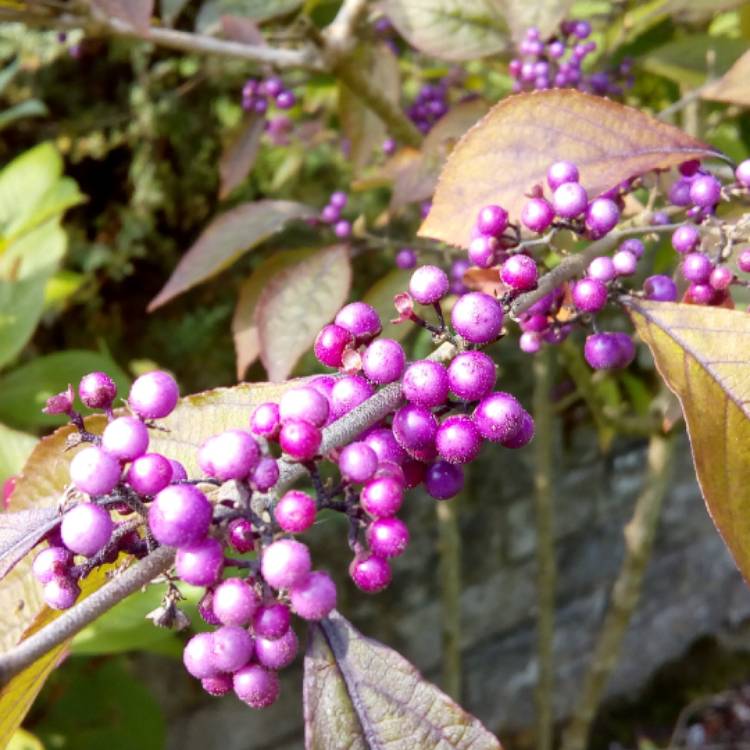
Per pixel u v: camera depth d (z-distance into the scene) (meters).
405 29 0.16
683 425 0.24
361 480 0.06
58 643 0.06
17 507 0.09
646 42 0.21
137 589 0.06
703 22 0.22
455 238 0.10
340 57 0.18
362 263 0.32
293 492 0.06
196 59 0.30
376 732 0.07
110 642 0.14
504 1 0.16
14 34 0.29
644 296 0.09
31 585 0.08
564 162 0.09
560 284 0.09
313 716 0.07
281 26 0.23
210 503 0.06
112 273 0.31
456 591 0.30
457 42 0.16
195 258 0.16
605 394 0.25
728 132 0.25
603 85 0.18
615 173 0.10
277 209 0.16
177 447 0.09
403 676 0.07
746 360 0.08
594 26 0.22
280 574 0.06
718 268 0.09
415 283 0.08
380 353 0.07
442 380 0.07
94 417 0.09
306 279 0.14
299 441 0.06
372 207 0.32
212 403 0.09
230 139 0.21
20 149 0.31
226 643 0.06
